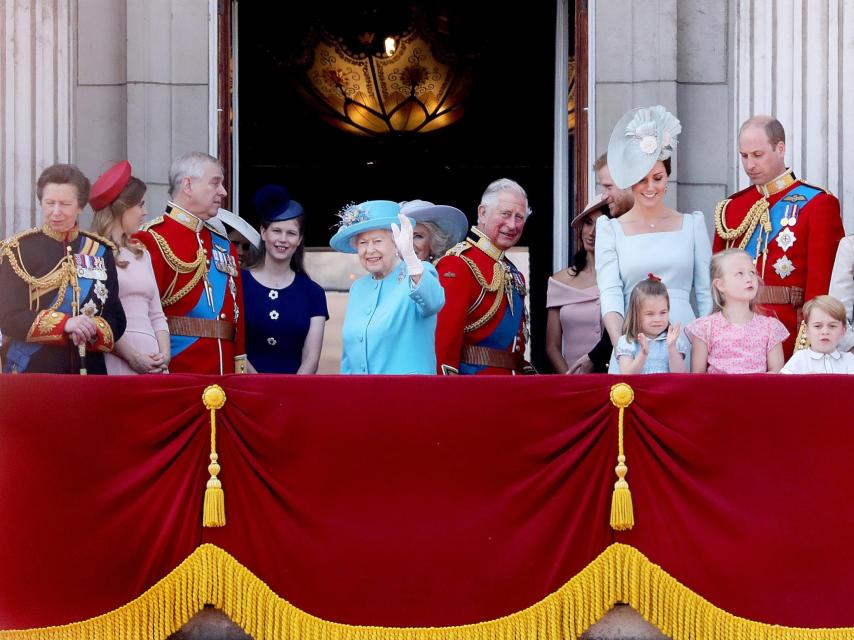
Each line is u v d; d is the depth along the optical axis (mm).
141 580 22938
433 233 29844
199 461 23141
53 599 22938
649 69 33375
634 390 23125
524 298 29172
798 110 32375
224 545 23031
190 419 23156
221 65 34000
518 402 23078
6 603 22953
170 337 28281
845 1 32219
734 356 25672
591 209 30609
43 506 23047
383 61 44312
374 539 22922
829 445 23031
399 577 22875
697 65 33875
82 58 33562
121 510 23031
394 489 23031
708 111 33750
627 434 23094
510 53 44125
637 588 22844
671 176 33438
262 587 22875
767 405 23062
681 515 22875
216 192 28812
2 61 32281
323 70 44312
